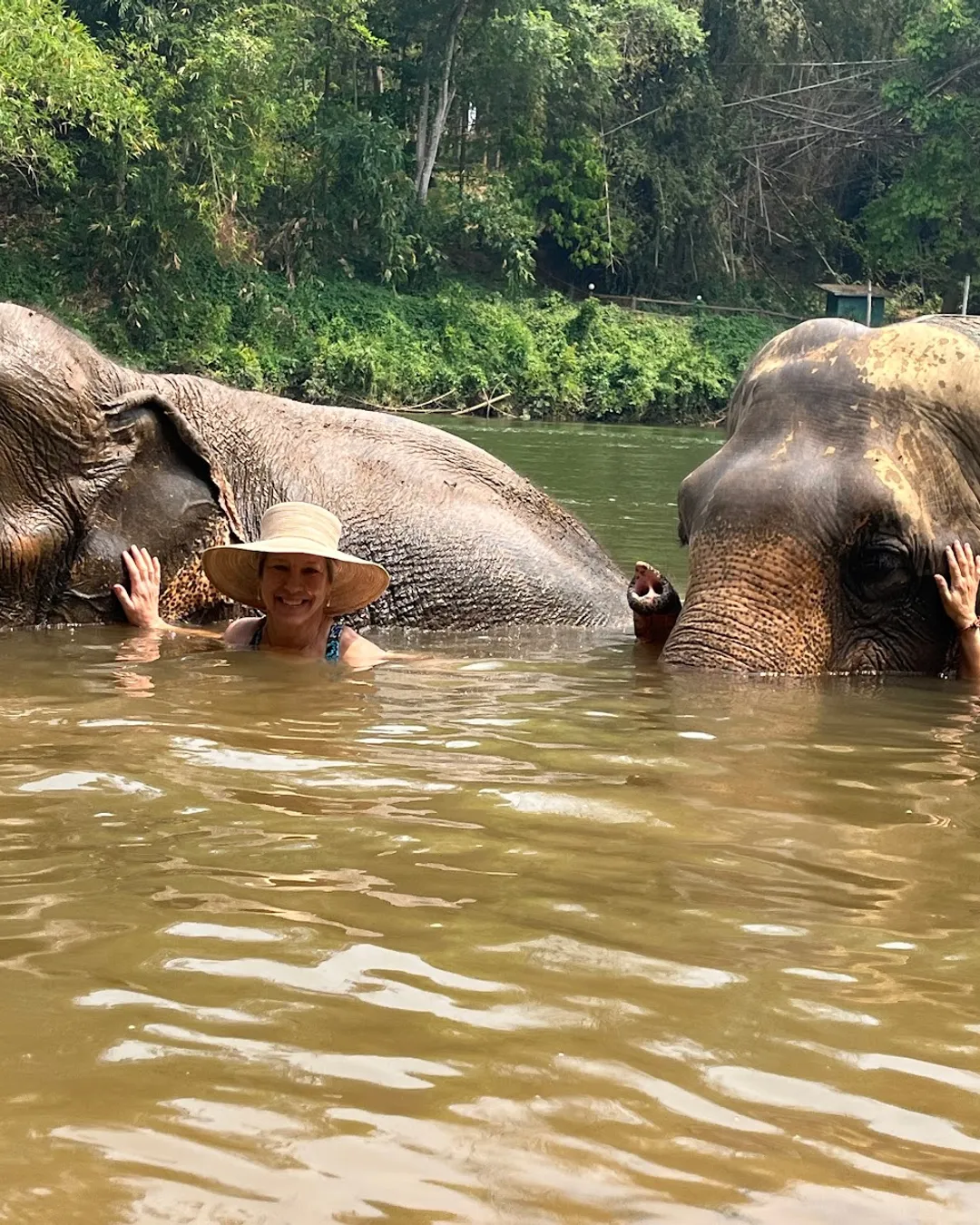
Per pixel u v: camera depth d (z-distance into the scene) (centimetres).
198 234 3547
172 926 222
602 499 1303
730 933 229
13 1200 141
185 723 378
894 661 522
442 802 304
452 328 3966
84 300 3497
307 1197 145
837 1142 161
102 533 579
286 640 516
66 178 3206
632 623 689
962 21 4866
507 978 206
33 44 2898
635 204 5000
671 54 4959
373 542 643
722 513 512
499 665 513
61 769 321
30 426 564
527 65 4400
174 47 3528
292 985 200
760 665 493
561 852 270
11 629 562
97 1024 185
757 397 541
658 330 4441
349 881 248
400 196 4106
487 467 720
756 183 5303
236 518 610
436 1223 141
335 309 3897
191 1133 157
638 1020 193
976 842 290
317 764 336
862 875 264
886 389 527
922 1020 196
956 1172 155
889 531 508
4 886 240
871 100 5325
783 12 5238
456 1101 167
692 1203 146
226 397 647
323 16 4169
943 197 4978
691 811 305
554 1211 144
